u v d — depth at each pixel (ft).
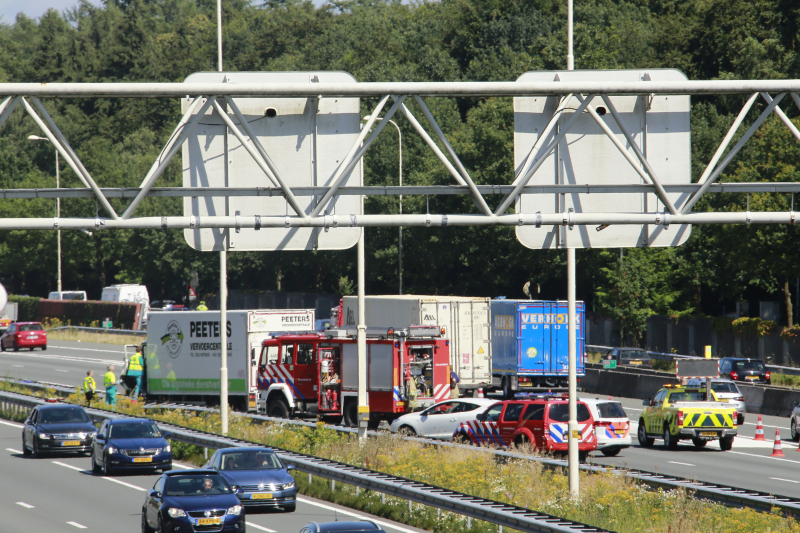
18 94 146.10
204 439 350.23
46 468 356.38
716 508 215.51
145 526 235.20
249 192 159.33
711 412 386.52
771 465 344.08
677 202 164.86
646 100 164.86
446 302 492.54
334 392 422.82
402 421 390.42
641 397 574.56
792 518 198.39
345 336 422.00
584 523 207.21
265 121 160.35
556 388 519.60
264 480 259.60
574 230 167.53
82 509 268.62
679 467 337.52
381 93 155.33
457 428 374.43
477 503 224.12
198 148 158.81
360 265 341.41
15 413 533.14
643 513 222.48
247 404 476.54
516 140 162.71
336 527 172.14
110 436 341.62
